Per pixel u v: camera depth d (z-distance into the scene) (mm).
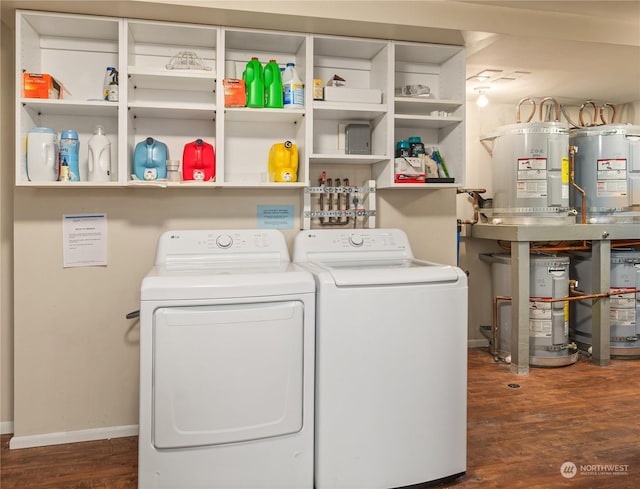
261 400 1870
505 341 3785
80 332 2529
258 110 2455
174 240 2354
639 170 3781
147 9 2225
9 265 2547
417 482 2025
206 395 1811
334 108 2578
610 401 2957
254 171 2742
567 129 3621
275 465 1907
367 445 1961
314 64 2826
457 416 2090
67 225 2494
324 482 1922
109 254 2551
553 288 3643
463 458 2105
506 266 3783
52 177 2273
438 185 2742
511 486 2041
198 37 2521
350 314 1932
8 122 2504
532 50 2934
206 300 1813
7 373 2564
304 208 2658
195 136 2652
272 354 1881
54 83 2297
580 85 3764
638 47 2893
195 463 1816
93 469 2201
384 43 2664
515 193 3619
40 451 2395
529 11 2688
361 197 2906
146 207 2586
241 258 2408
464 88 2781
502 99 4176
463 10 2568
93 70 2508
